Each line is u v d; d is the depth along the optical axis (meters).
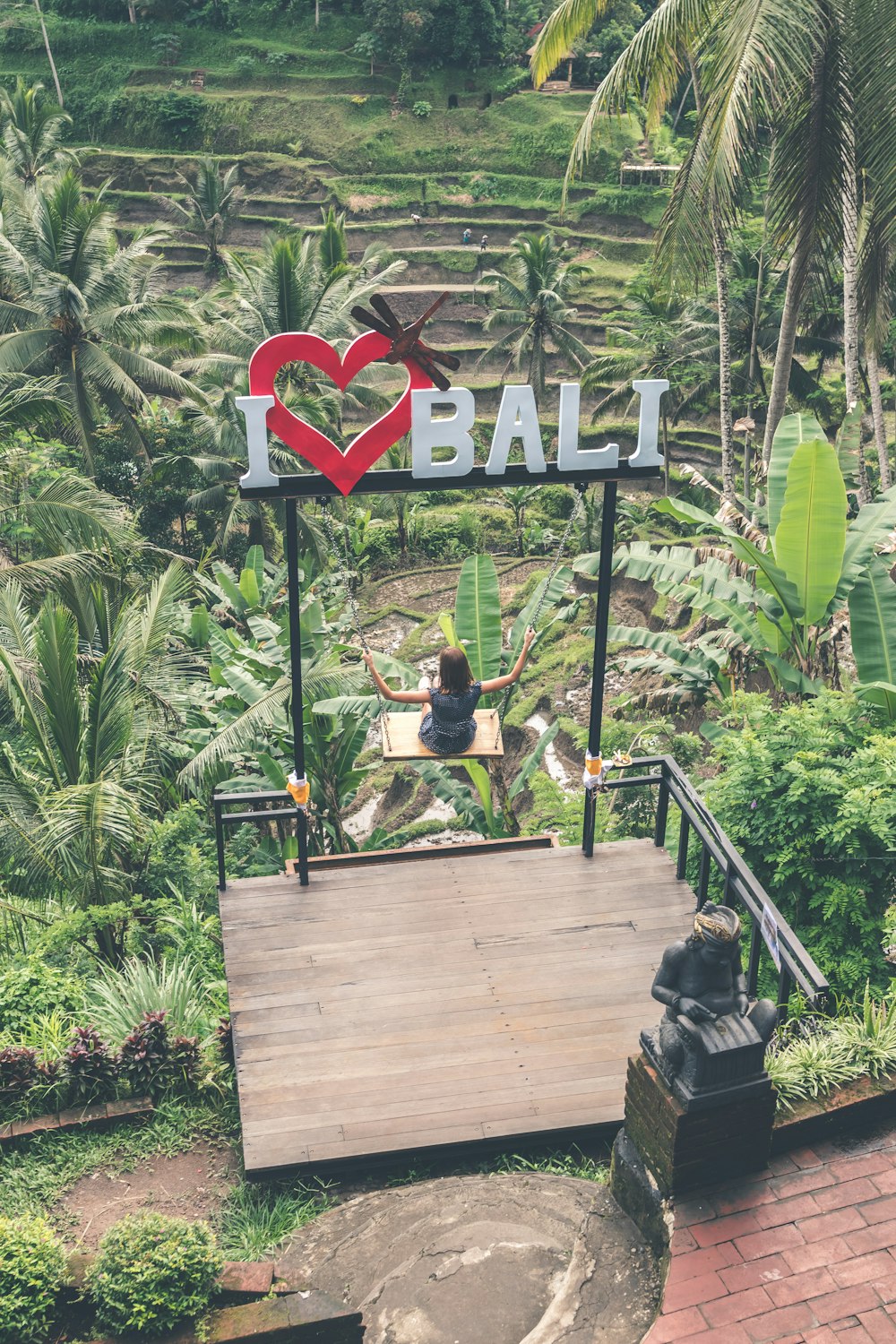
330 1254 5.64
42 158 63.34
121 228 73.56
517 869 8.55
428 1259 5.48
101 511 17.72
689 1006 5.33
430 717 7.99
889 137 15.03
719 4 16.33
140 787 12.54
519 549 48.69
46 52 83.06
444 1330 5.07
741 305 41.22
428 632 41.09
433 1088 6.52
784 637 12.73
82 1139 6.65
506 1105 6.43
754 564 12.05
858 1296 4.96
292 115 79.75
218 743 13.27
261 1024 6.97
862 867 8.66
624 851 8.78
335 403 40.22
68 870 11.13
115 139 80.62
